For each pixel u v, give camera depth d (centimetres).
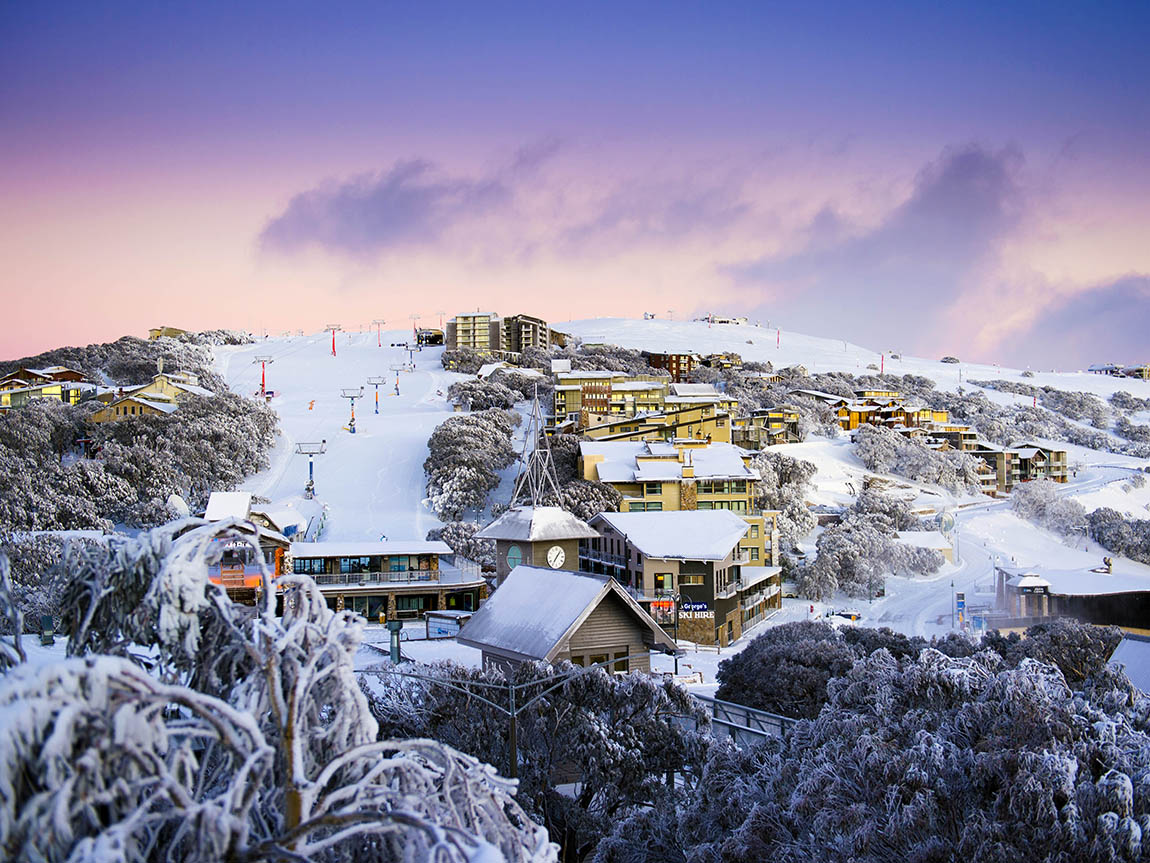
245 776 837
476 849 836
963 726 2248
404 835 961
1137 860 1723
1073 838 1748
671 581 6956
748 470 9438
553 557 5369
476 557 8662
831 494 12731
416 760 1063
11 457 9275
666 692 3144
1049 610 7538
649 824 2586
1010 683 2217
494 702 2955
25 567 5434
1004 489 15688
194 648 955
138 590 982
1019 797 1844
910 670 2567
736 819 2384
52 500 8488
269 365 19812
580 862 3012
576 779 3291
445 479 10581
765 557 8994
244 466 11150
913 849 1855
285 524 8831
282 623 1057
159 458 9938
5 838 690
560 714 2948
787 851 2061
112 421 11431
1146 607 7169
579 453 10556
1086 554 11475
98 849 708
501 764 2912
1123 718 2330
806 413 16238
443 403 15575
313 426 13788
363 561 7431
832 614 8494
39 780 726
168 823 914
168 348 18625
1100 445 18875
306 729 1002
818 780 2184
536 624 3756
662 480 9250
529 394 16300
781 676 4206
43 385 14425
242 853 815
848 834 1967
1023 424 19400
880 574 9450
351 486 11194
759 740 3584
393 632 3875
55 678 751
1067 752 1958
